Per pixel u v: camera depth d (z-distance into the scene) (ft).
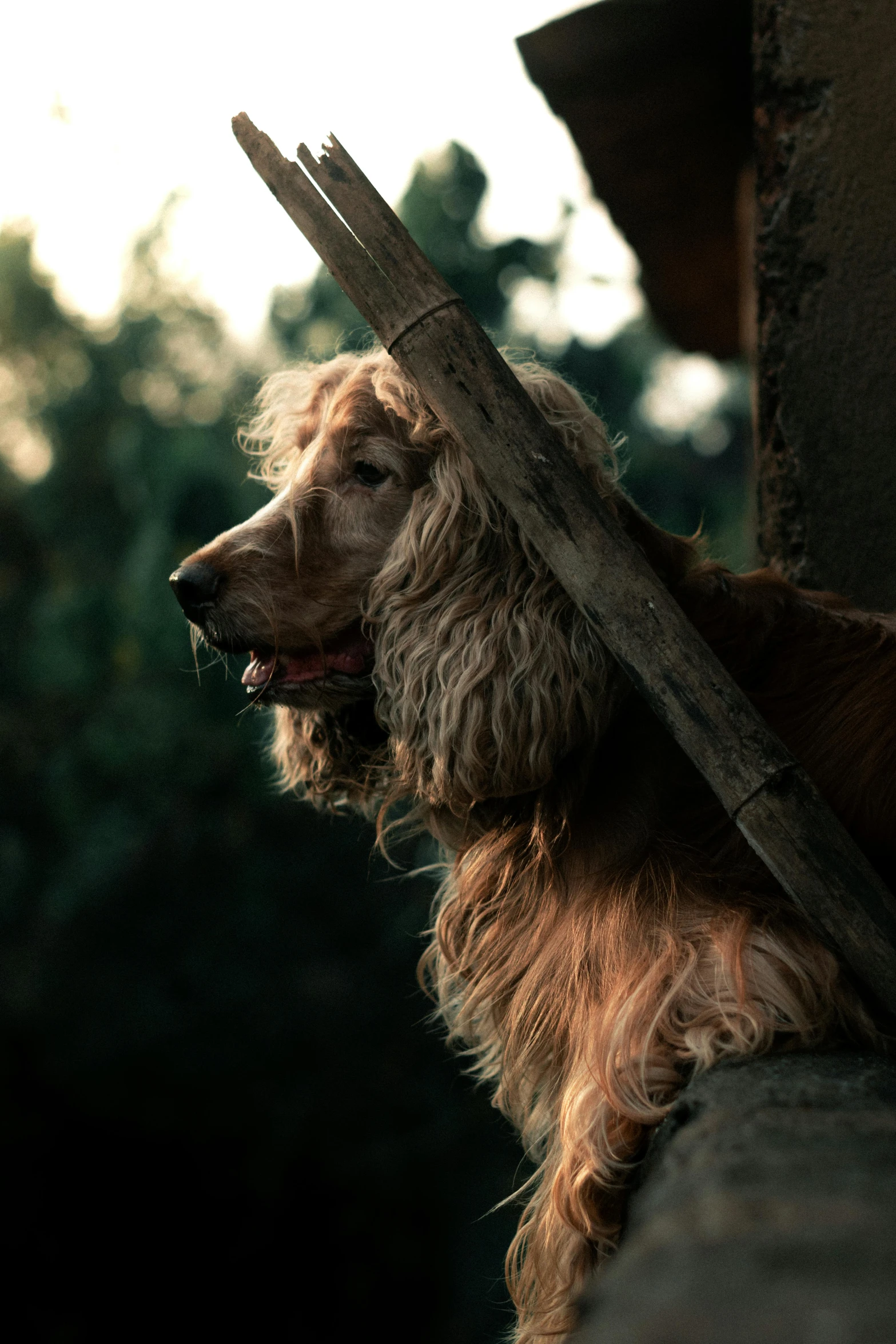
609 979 6.97
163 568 82.69
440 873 9.66
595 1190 6.44
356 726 8.92
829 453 10.21
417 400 7.77
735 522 107.24
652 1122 6.23
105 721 78.43
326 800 9.53
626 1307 2.61
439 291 6.53
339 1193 59.52
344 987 69.31
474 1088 8.87
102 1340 55.36
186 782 75.41
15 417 118.01
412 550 7.59
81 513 105.19
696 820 7.50
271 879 72.74
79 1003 68.80
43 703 86.28
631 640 6.36
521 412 6.48
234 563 8.11
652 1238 3.10
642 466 109.81
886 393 10.02
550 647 7.11
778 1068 5.75
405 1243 57.93
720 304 25.38
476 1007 8.01
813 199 10.22
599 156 18.02
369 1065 66.33
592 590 6.40
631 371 111.65
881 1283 2.56
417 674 7.48
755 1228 3.02
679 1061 6.39
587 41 14.38
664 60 14.84
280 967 71.15
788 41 10.23
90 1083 63.05
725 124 16.88
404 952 69.31
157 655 80.59
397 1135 62.54
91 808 76.64
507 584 7.28
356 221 6.54
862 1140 4.12
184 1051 66.64
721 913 6.91
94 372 107.55
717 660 6.33
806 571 10.29
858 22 10.05
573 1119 6.70
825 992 6.54
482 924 8.05
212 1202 59.47
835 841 6.15
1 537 104.68
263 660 8.43
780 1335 2.30
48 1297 55.72
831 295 10.19
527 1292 7.22
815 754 7.34
